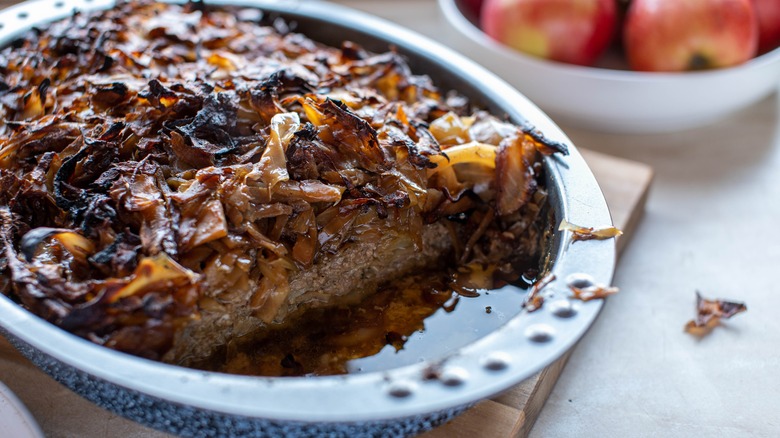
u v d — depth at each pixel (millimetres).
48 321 475
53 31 620
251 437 462
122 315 473
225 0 679
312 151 524
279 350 529
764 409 540
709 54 678
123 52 587
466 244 575
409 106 602
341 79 592
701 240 639
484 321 543
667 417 537
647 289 604
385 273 562
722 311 580
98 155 516
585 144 713
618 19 729
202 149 515
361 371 521
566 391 549
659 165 698
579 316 462
